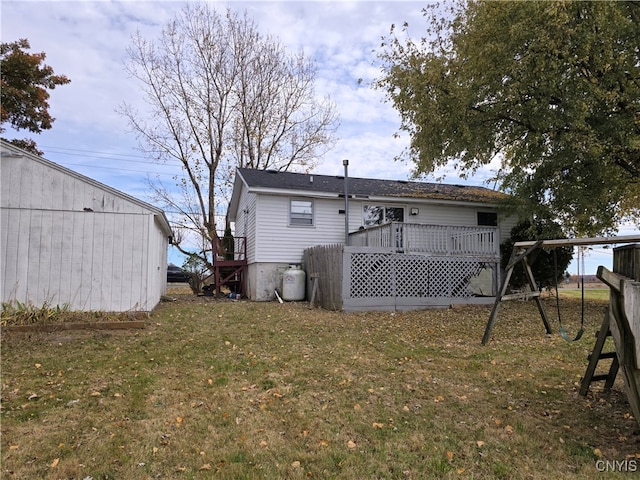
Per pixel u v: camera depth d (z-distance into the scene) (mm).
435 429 3578
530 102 10156
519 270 14086
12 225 8336
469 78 10719
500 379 4988
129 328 7789
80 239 8672
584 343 6969
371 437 3414
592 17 8898
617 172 11250
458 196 16188
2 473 2754
